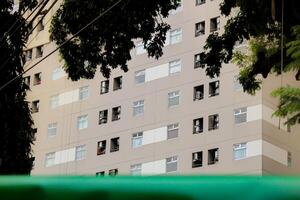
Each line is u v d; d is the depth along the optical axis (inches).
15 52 762.8
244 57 797.2
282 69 531.8
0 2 761.6
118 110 2349.9
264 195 68.0
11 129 794.8
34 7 756.6
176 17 2277.3
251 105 2039.9
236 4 741.3
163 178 71.2
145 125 2263.8
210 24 2204.7
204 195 69.3
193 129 2144.4
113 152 2311.8
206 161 2085.4
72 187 72.2
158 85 2265.0
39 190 72.2
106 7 738.8
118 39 758.5
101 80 2409.0
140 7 746.2
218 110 2103.8
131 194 70.8
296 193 67.3
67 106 2463.1
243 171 2000.5
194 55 2213.3
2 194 72.7
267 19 690.2
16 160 795.4
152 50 786.8
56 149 2449.6
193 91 2178.9
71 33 756.0
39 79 2546.8
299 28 532.4
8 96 791.7
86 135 2390.5
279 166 2004.2
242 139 2031.3
